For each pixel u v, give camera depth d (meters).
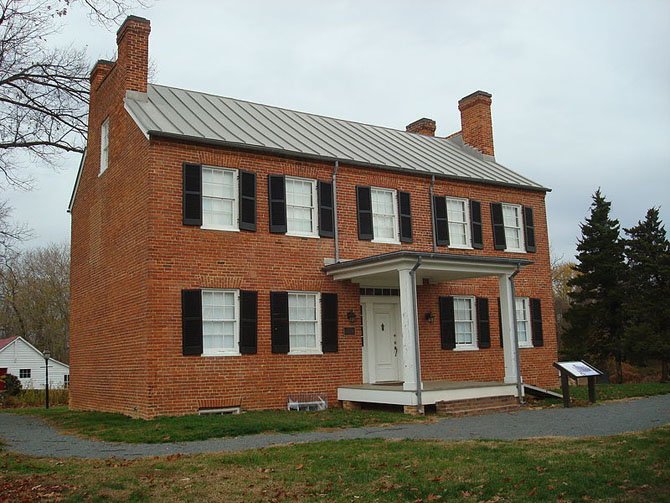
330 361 18.14
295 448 10.45
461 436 11.68
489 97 26.38
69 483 8.33
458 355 20.94
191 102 20.05
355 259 18.89
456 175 21.70
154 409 15.25
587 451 9.22
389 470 8.62
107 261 18.50
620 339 33.91
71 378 21.70
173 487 8.13
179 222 16.20
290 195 18.39
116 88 18.92
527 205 23.77
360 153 20.62
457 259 16.94
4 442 12.50
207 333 16.41
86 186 21.03
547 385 22.91
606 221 36.44
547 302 23.64
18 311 56.53
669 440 9.74
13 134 21.02
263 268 17.36
